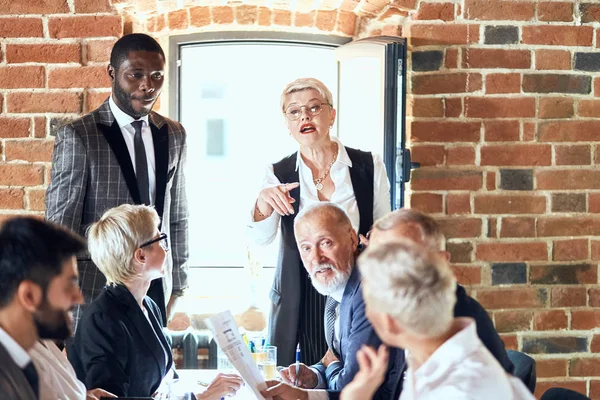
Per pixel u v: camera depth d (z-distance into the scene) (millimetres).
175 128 3207
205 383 2520
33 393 1603
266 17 3711
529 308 3500
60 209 2969
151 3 3420
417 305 1429
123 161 3020
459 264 3480
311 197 3055
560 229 3490
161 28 3662
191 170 3900
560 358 3516
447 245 3469
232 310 3648
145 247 2398
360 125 3490
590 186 3490
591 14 3438
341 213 2387
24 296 1595
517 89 3445
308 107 3004
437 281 1442
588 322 3516
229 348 2168
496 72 3438
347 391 1621
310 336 3021
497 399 1437
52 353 1942
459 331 1515
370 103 3428
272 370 2611
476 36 3424
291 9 3674
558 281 3502
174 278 3232
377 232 1999
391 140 3277
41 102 3383
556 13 3430
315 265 2342
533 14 3428
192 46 3803
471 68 3430
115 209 2432
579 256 3500
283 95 3057
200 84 3854
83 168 2982
